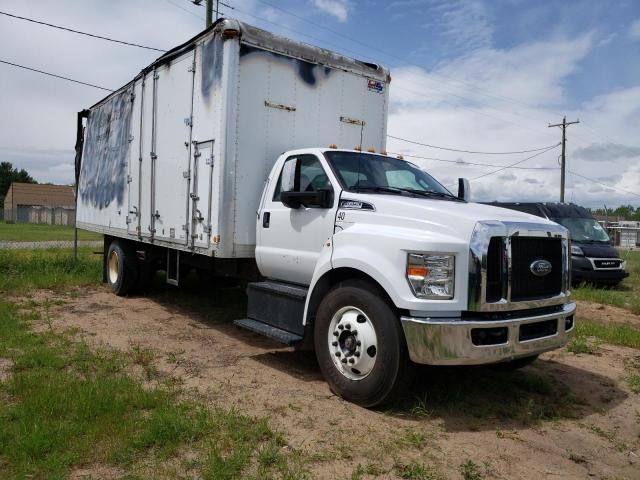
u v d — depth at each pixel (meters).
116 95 9.85
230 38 6.18
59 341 6.35
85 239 30.66
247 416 4.25
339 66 7.23
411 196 5.44
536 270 4.56
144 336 6.87
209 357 6.00
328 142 7.16
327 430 4.09
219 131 6.25
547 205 15.88
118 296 9.85
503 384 5.42
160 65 7.93
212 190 6.43
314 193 5.30
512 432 4.30
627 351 7.03
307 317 5.20
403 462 3.64
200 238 6.70
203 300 9.55
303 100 6.86
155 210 8.09
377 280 4.43
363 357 4.55
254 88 6.38
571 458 3.89
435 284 4.20
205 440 3.78
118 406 4.23
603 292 12.74
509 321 4.27
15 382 4.67
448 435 4.16
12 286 10.24
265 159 6.52
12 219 69.06
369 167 5.85
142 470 3.37
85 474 3.32
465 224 4.32
